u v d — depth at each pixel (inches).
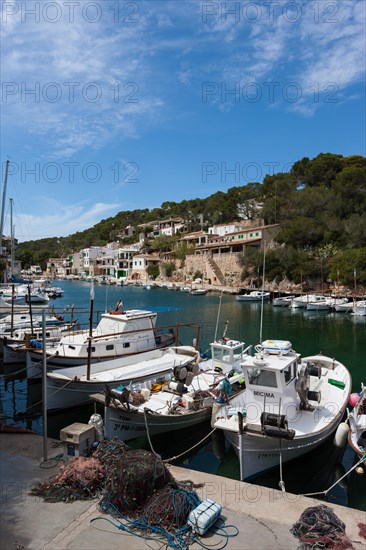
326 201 2645.2
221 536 209.0
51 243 6953.7
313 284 2300.7
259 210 3563.0
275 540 206.7
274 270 2427.4
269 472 374.6
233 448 444.1
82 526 214.8
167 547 199.2
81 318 1503.4
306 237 2519.7
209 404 482.0
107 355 644.1
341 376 550.6
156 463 244.7
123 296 2524.6
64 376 536.7
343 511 238.1
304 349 1022.4
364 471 366.3
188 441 474.6
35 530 210.4
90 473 253.4
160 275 3801.7
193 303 2086.6
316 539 201.3
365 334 1214.3
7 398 633.0
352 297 1946.4
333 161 3112.7
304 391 418.3
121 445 288.4
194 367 552.4
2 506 231.5
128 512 226.5
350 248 2267.5
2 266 2600.9
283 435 336.8
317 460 417.4
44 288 2397.9
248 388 399.9
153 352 674.8
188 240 3769.7
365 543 206.2
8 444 313.1
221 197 4571.9
